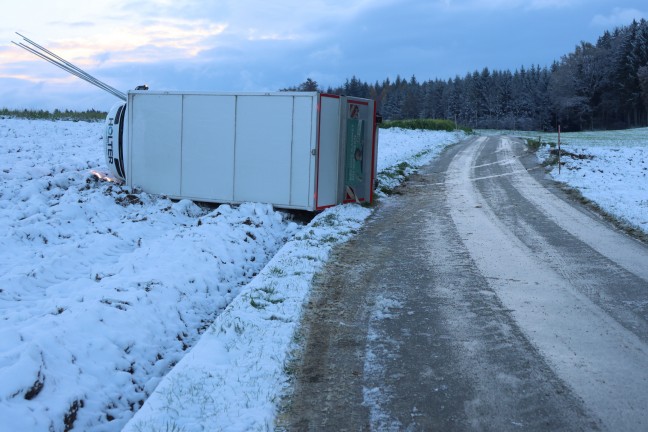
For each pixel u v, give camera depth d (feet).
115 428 16.21
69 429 15.31
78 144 85.76
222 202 47.11
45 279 28.25
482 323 22.02
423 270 29.86
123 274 27.09
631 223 41.32
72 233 37.58
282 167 45.03
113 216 43.27
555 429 14.33
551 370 17.76
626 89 337.72
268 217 42.60
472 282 27.55
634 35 345.92
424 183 68.74
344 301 24.80
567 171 77.00
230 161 46.50
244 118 45.80
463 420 14.87
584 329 21.26
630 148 110.73
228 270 30.48
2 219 38.19
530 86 444.55
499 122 426.92
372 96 531.91
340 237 37.35
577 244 35.70
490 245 35.58
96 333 19.67
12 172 53.47
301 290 25.50
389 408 15.56
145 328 21.44
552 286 26.76
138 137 49.62
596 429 14.28
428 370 17.89
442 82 498.69
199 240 32.96
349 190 49.01
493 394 16.26
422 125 218.59
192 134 47.65
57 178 50.31
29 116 127.54
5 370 15.17
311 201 44.57
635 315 22.76
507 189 62.75
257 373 17.37
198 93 47.14
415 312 23.39
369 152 50.62
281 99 44.60
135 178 50.11
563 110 370.94
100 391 17.22
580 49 390.83
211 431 14.14
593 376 17.33
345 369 18.01
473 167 88.17
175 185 48.62
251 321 21.48
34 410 14.71
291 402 15.92
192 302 25.27
